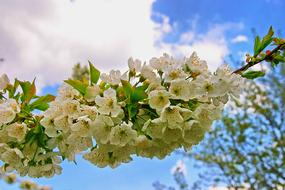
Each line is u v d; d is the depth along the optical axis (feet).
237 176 7.70
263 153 7.53
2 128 1.47
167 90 1.41
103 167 1.46
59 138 1.46
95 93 1.39
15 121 1.46
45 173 1.56
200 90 1.40
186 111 1.36
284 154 7.48
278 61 1.73
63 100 1.42
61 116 1.37
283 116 7.71
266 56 1.71
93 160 1.46
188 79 1.44
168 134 1.38
